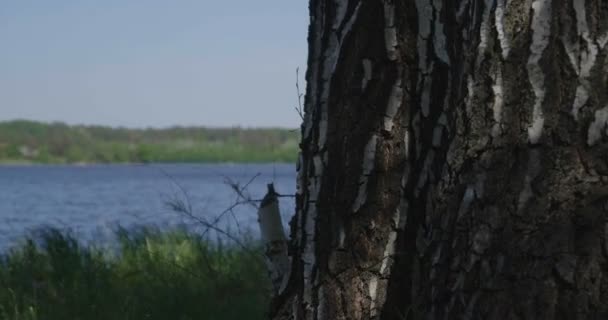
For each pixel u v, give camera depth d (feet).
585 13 11.23
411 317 13.12
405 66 13.21
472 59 11.99
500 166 11.69
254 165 366.22
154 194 152.05
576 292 11.07
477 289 11.78
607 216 11.05
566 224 11.20
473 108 11.94
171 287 29.14
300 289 14.02
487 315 11.62
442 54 13.10
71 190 186.39
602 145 11.14
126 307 26.53
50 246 35.86
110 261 35.73
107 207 108.47
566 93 11.32
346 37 13.44
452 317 12.12
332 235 13.55
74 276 31.86
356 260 13.41
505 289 11.50
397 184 13.30
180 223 43.06
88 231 60.03
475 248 11.82
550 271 11.20
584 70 11.24
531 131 11.46
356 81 13.35
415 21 13.15
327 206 13.62
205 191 139.74
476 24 12.05
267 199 18.62
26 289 30.40
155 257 34.14
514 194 11.53
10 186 218.79
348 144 13.42
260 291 27.61
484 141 11.82
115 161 626.23
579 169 11.23
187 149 409.08
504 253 11.55
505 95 11.66
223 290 28.94
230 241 38.42
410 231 13.30
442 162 13.11
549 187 11.33
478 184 11.85
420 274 13.23
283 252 18.35
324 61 13.74
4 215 91.09
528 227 11.41
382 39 13.21
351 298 13.42
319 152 13.76
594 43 11.19
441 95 13.14
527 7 11.53
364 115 13.33
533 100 11.47
